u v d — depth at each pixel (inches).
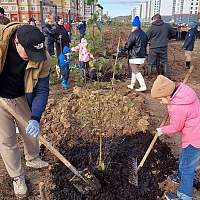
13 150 124.1
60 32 342.3
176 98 111.5
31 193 131.1
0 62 106.4
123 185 132.6
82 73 272.7
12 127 122.7
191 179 120.4
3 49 104.8
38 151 145.0
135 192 129.9
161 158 153.5
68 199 125.5
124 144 163.9
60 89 273.4
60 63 272.1
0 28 107.3
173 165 149.8
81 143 167.3
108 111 192.4
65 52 272.1
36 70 111.5
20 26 102.1
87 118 187.3
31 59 98.2
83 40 226.5
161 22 311.3
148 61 327.0
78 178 131.8
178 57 489.4
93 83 256.2
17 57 108.7
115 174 136.6
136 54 261.3
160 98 114.9
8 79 115.0
